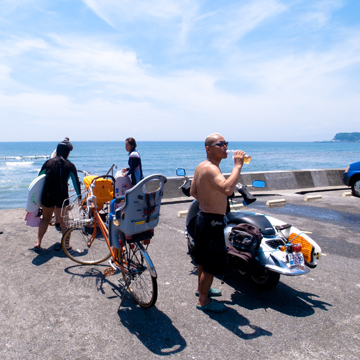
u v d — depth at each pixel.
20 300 3.31
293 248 3.28
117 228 3.31
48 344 2.60
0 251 4.68
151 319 3.03
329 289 3.78
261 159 73.38
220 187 2.83
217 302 3.25
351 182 10.39
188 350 2.57
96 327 2.87
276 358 2.50
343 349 2.62
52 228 5.89
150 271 2.95
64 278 3.87
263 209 8.30
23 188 25.33
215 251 3.02
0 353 2.47
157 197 3.12
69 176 4.64
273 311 3.24
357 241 5.66
